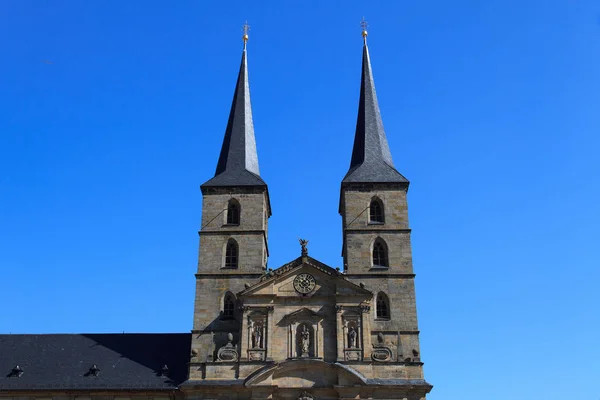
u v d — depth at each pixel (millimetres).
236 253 81688
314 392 72875
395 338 76375
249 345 75125
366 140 89062
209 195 84312
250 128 92125
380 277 79125
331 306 76500
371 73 96062
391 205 82938
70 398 74938
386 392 72688
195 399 73000
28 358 80688
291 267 77938
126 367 78812
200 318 78062
